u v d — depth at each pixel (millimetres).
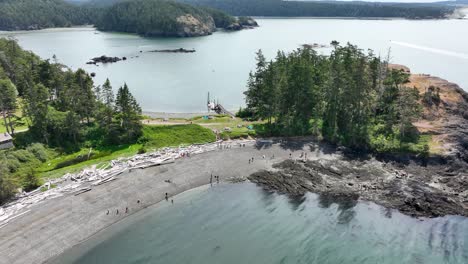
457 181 80750
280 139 102812
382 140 94938
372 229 65688
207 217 69062
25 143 92188
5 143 88562
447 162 87625
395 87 112812
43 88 108938
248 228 65938
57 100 118250
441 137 96250
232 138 103062
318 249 60500
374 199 74500
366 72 107625
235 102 147000
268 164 89188
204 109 137875
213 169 86438
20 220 63625
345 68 112438
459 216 69062
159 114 127938
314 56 135500
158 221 67438
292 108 111062
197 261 57156
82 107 104125
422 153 89312
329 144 99375
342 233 64625
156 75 193125
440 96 114125
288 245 61469
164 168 85062
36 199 69688
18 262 55250
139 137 101000
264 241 62406
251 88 123312
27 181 73938
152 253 58812
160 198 74625
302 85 106750
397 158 90000
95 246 60188
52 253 57812
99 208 69125
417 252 59594
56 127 96938
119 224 65938
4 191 68875
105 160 87812
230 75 192000
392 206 72062
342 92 102125
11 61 146125
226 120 117875
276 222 67812
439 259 58031
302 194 77000
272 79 107812
